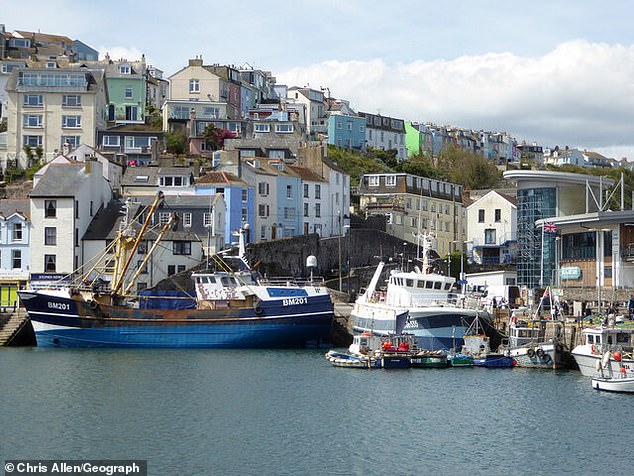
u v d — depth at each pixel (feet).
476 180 566.77
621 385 193.16
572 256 283.79
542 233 304.09
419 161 574.97
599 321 229.45
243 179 366.02
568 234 285.43
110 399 184.03
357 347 238.89
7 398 183.21
